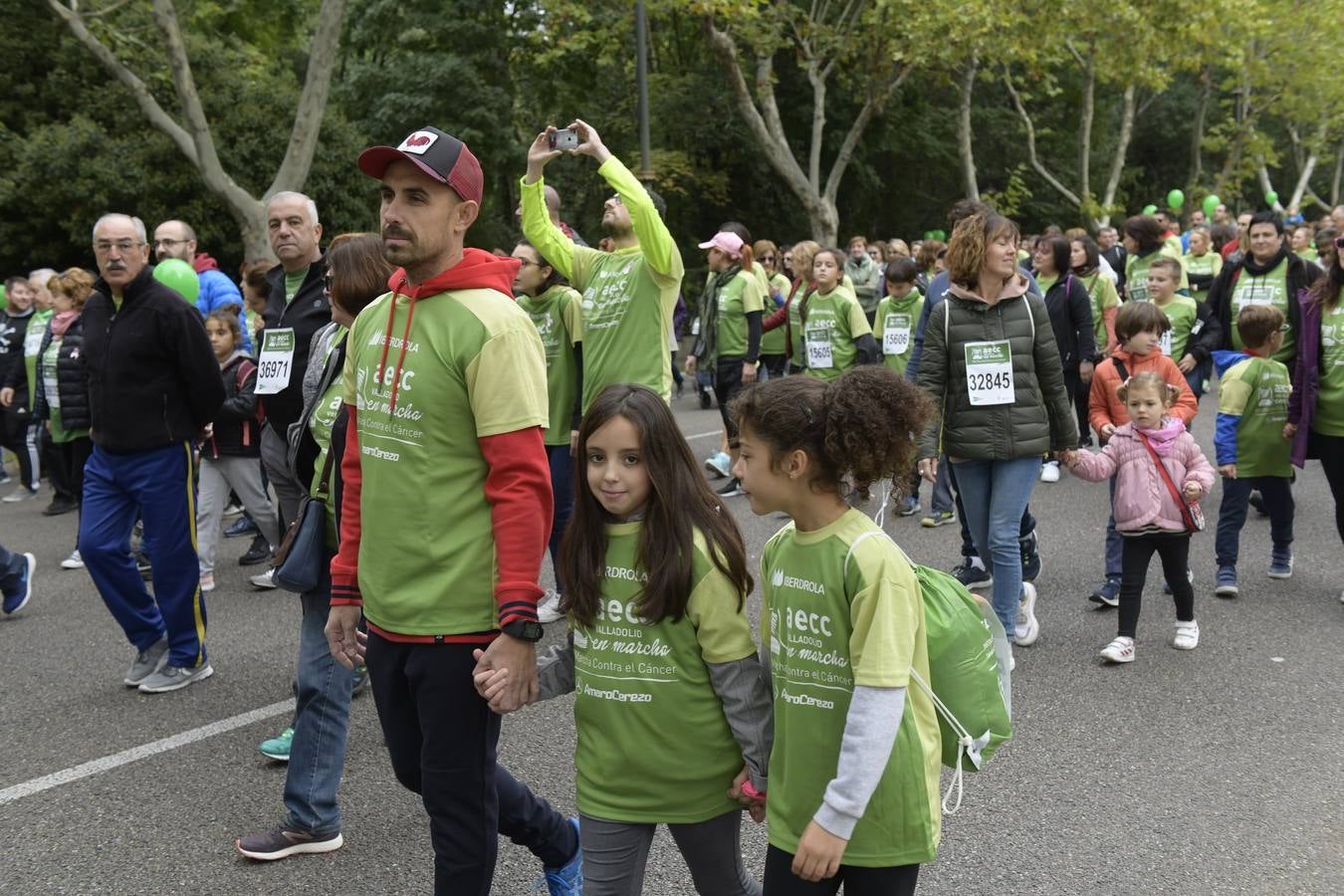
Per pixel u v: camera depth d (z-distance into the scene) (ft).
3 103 63.16
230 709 16.74
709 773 8.66
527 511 8.82
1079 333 27.04
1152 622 19.33
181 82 44.68
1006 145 109.29
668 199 88.22
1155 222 33.14
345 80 86.69
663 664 8.55
